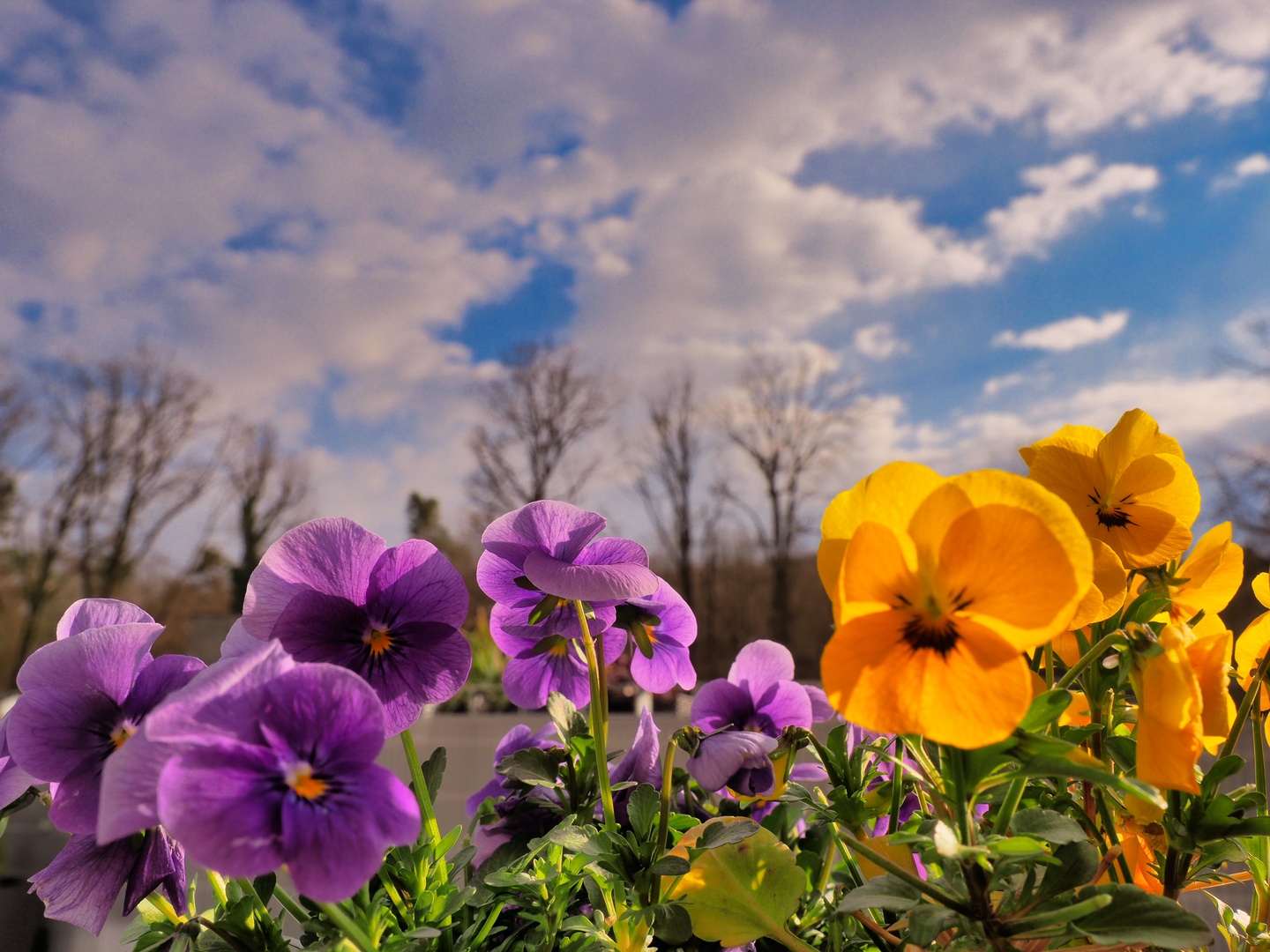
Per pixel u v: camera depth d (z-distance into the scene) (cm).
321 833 15
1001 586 16
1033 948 17
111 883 18
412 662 20
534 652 26
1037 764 16
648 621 26
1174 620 22
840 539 17
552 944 20
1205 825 19
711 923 21
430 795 21
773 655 30
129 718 19
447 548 838
